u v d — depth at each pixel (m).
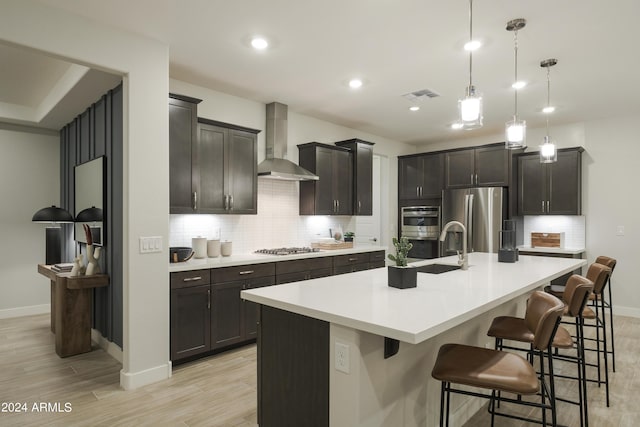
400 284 2.18
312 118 5.13
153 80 2.89
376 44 2.99
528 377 1.54
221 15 2.57
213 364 3.24
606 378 2.60
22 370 3.10
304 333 1.83
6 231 4.73
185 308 3.15
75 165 4.41
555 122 5.31
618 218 5.02
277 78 3.72
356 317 1.56
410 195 6.39
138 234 2.81
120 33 2.72
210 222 4.08
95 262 3.45
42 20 2.38
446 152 5.97
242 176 4.00
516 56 3.17
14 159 4.79
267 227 4.60
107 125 3.43
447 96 4.23
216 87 3.97
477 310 1.74
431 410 2.09
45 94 4.22
